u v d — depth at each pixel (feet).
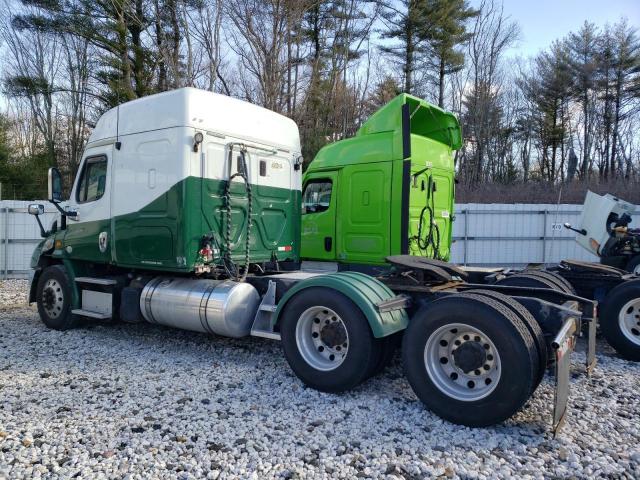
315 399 15.56
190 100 19.58
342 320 15.62
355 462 11.60
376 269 25.53
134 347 21.61
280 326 17.31
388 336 16.21
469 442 12.65
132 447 12.17
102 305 23.22
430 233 26.81
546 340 14.24
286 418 14.08
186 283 20.90
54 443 12.37
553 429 12.54
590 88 138.41
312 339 16.66
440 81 111.96
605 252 33.22
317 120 82.79
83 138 99.14
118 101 76.07
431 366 14.17
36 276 26.11
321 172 27.91
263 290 20.31
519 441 12.74
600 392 16.42
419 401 15.43
